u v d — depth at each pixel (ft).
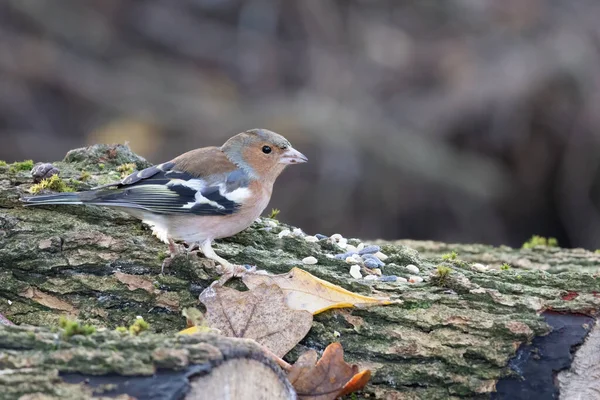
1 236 28.22
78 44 88.33
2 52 83.61
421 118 76.74
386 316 25.76
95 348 20.81
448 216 74.18
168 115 81.51
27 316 27.04
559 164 73.87
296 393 23.63
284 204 72.90
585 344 24.81
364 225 73.72
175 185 28.55
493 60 78.23
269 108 80.48
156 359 20.27
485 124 75.00
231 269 27.12
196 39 90.02
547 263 35.73
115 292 27.09
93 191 27.99
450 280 26.71
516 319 25.22
